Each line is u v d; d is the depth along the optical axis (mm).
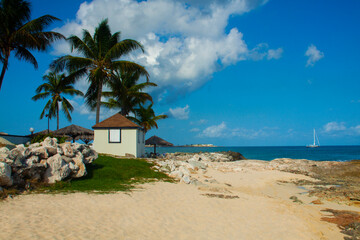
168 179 14695
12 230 5320
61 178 10828
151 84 35000
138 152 24453
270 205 10266
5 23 22297
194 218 7848
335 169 26859
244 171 21688
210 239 6293
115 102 36594
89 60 27531
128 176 14023
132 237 5836
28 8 23531
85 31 28266
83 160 13547
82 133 27500
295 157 62312
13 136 25297
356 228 7801
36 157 10391
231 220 7941
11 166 9227
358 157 61312
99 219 6812
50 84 37875
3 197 7973
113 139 23500
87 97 30828
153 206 8711
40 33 23266
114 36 29375
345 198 12930
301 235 7062
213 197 10906
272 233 7074
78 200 8539
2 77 22406
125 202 8844
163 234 6293
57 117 38312
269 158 59750
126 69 28781
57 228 5762
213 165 24203
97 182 11898
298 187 16812
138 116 38125
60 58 26578
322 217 9172
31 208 7152
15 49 24000
